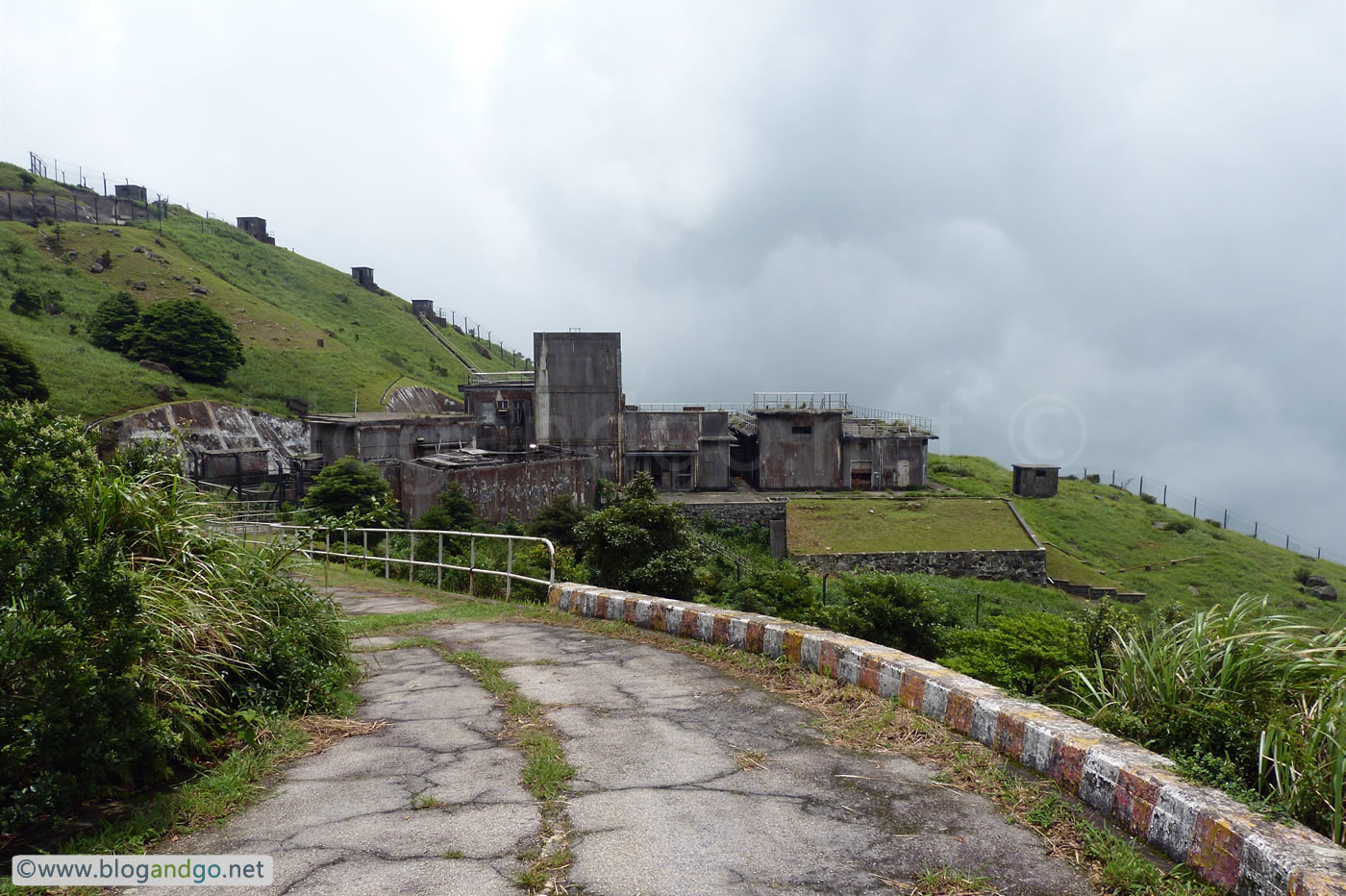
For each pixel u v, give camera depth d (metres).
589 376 44.84
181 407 54.31
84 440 5.74
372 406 76.12
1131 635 5.51
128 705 4.05
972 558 39.47
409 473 32.28
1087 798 3.89
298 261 129.88
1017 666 11.05
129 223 107.06
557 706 5.80
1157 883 3.12
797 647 6.63
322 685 5.93
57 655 3.74
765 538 41.12
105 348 64.31
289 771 4.60
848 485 51.78
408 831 3.70
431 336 124.19
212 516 6.67
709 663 7.03
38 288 72.00
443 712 5.77
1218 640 4.96
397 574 17.09
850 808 3.92
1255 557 48.75
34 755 3.76
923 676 5.29
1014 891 3.11
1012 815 3.79
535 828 3.71
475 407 46.41
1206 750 4.11
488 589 12.77
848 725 5.21
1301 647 4.84
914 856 3.40
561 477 37.09
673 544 12.70
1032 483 57.25
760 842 3.53
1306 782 3.58
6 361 45.31
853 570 36.91
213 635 5.53
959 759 4.48
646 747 4.86
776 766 4.50
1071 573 41.75
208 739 5.08
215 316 67.50
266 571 6.68
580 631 8.87
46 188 106.62
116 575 4.11
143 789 4.28
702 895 3.05
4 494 4.34
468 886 3.14
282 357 80.62
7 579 3.99
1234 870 3.06
